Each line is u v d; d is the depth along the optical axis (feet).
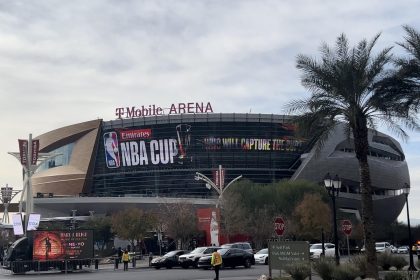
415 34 90.63
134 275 121.49
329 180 119.44
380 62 93.30
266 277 87.15
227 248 143.64
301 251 85.25
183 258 150.00
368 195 94.17
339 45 96.43
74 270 151.02
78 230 153.07
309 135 100.99
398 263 111.96
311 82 96.02
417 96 91.56
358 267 88.17
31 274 140.26
